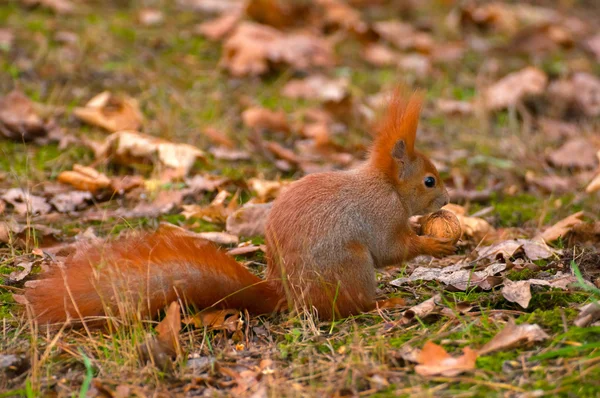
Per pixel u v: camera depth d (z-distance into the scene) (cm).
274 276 758
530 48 1827
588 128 1455
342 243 744
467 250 959
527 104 1548
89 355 678
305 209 749
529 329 661
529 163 1330
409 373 632
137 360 661
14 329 729
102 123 1304
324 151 1319
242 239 980
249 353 695
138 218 1023
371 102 1512
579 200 1154
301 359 669
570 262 828
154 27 1736
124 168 1188
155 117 1384
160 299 718
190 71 1582
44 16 1700
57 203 1041
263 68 1594
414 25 1902
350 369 641
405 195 813
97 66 1537
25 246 904
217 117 1405
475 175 1281
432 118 1508
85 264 723
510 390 596
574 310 709
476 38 1881
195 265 727
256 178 1185
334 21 1817
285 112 1466
